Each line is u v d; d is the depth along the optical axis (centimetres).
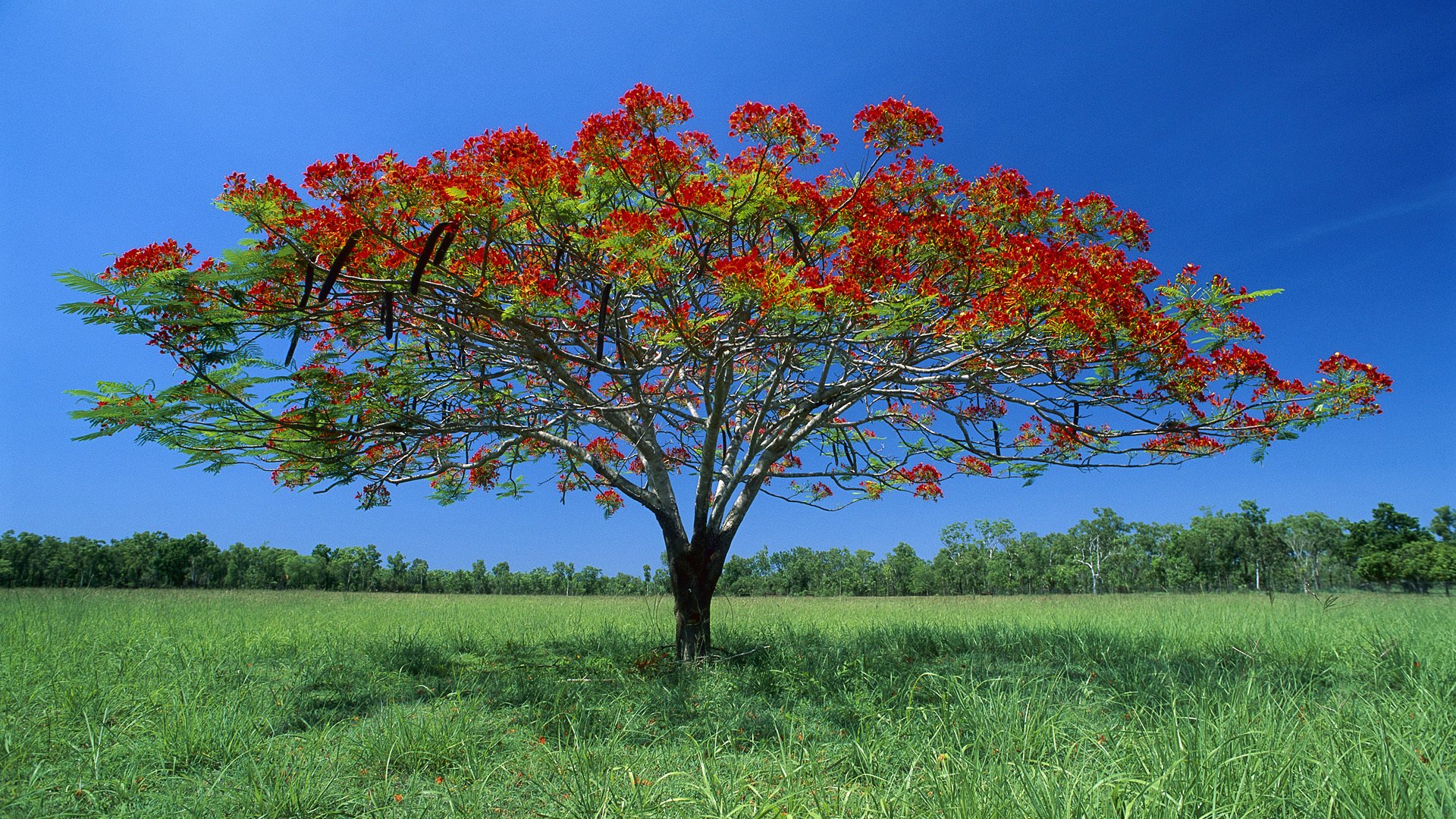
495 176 538
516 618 1464
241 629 1086
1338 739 341
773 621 1257
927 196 764
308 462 710
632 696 578
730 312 604
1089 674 624
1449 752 335
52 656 736
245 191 539
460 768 398
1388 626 898
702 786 309
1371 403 682
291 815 336
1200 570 5103
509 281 581
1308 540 5159
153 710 522
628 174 586
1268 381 690
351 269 579
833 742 435
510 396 721
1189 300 633
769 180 569
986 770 314
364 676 688
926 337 639
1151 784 269
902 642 834
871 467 1018
